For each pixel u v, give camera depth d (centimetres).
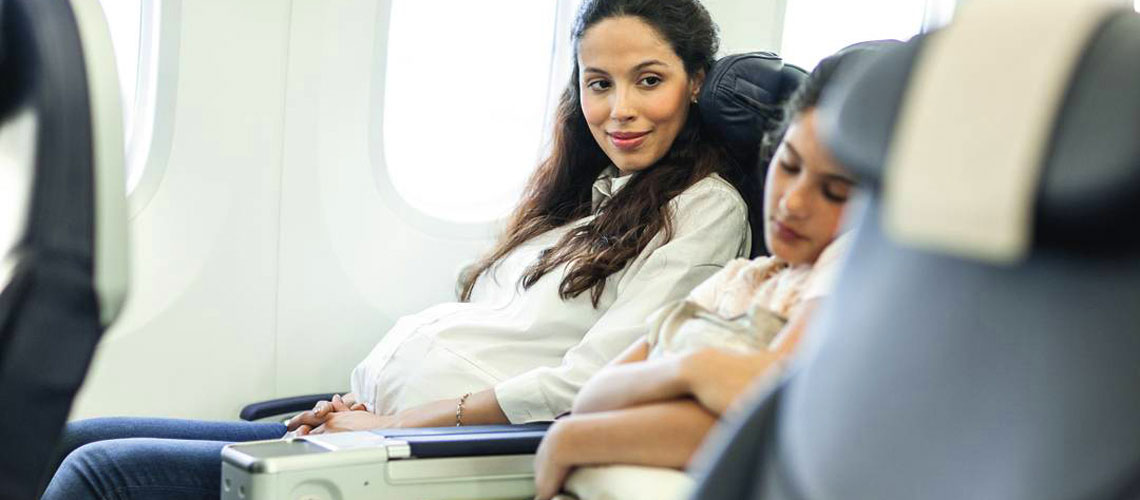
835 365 67
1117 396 55
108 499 156
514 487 141
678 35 184
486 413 170
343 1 220
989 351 59
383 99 227
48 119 93
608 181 198
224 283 220
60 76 94
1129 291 55
